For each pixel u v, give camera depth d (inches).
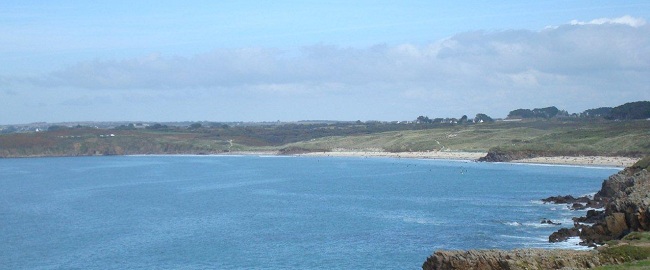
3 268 2719.0
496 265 1873.8
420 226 3499.0
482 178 6776.6
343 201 4901.6
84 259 2866.6
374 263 2647.6
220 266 2672.2
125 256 2908.5
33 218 4195.4
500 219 3646.7
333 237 3245.6
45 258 2903.5
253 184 6663.4
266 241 3189.0
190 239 3297.2
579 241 2753.4
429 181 6604.3
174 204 4909.0
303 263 2687.0
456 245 2915.8
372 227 3523.6
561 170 7450.8
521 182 6146.7
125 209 4628.4
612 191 4114.2
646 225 2546.8
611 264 1820.9
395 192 5526.6
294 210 4399.6
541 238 2972.4
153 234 3476.9
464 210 4136.3
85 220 4067.4
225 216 4153.5
